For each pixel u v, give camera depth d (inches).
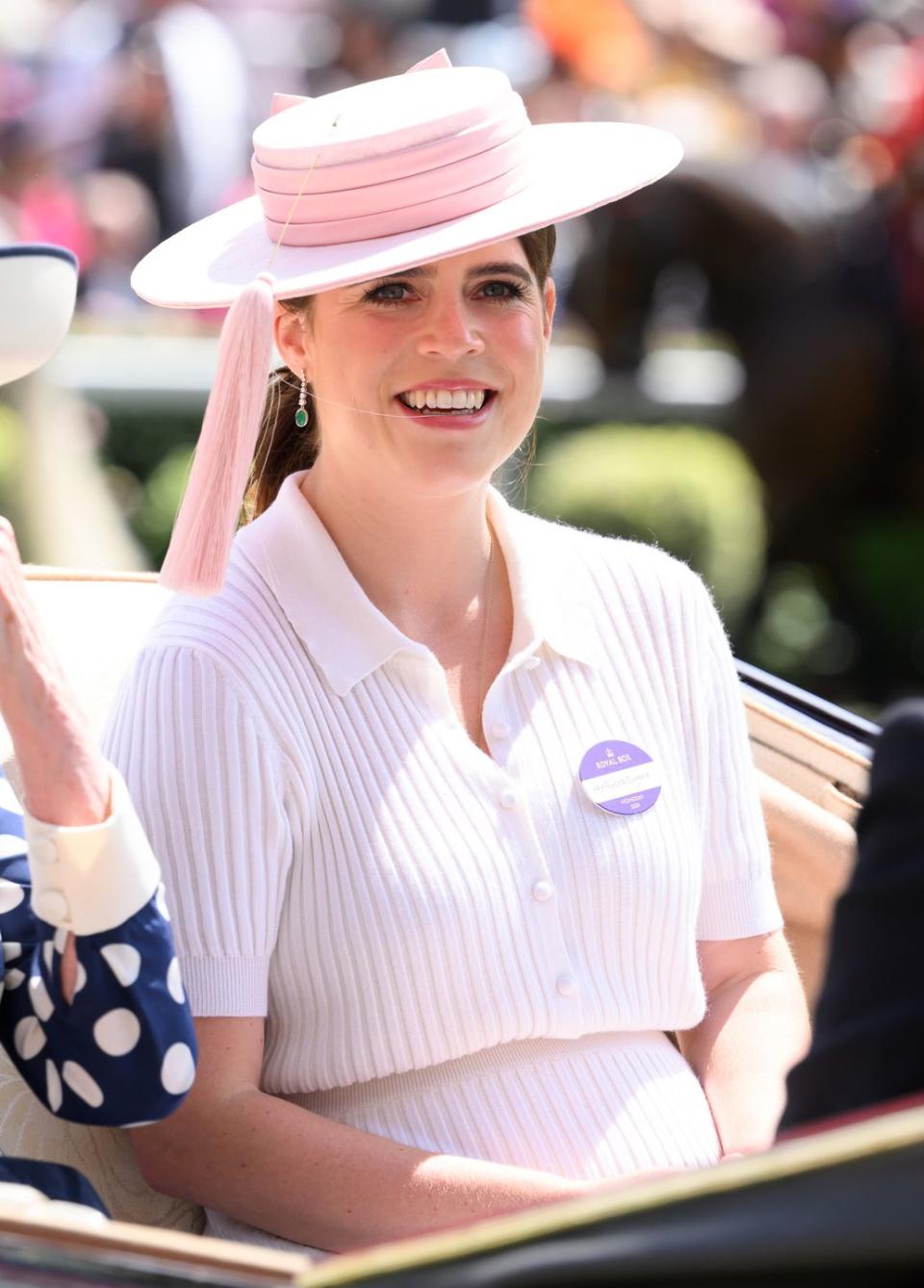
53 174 1028.5
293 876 295.1
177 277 313.7
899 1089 194.2
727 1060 321.4
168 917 271.7
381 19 1145.4
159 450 945.5
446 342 297.1
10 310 234.1
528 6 1109.7
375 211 297.9
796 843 358.6
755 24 1094.4
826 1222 164.7
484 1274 173.5
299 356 315.3
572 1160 294.4
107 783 251.9
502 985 294.5
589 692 317.4
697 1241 167.6
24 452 856.3
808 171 1035.9
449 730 302.5
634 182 307.0
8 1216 191.2
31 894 263.7
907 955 199.2
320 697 298.2
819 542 1041.5
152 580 354.9
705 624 333.1
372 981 293.4
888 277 993.5
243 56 1105.4
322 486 316.2
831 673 1051.3
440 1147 293.4
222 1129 284.7
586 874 303.9
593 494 990.4
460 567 317.1
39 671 246.5
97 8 1077.8
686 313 1034.7
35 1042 260.4
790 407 1005.2
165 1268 188.4
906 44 1128.8
